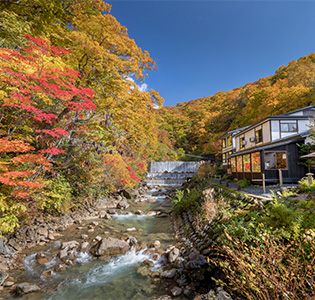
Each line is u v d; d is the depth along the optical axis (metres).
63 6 9.53
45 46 6.38
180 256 6.93
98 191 14.31
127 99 9.91
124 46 8.78
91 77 9.44
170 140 67.75
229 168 22.42
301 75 41.28
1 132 6.22
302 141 13.38
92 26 8.41
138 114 10.05
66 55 8.16
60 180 10.38
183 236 8.81
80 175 12.53
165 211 13.91
